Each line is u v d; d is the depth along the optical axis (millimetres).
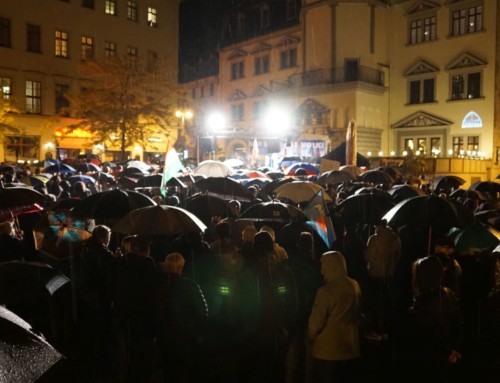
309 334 5328
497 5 34719
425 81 39062
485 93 35531
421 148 39031
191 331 5293
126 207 7863
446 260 6238
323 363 5246
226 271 6176
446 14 37500
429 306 5051
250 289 5496
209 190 10805
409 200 7617
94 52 43500
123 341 5910
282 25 45000
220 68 52188
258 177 16406
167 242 7797
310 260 6301
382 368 6219
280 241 7824
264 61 47312
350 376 6047
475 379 5938
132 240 5805
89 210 7773
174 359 5414
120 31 45156
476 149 36156
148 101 35750
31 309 4809
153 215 6676
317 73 40531
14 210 8281
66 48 41906
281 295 5512
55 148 41031
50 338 5016
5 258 6855
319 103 40250
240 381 5617
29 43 39750
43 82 40469
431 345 5043
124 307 5559
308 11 41312
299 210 8742
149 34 47281
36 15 39938
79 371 5523
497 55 34906
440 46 37938
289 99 43062
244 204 11039
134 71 34594
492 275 6594
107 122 33938
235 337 5625
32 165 33781
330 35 39625
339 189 13773
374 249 7582
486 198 13188
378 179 15422
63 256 7262
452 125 37281
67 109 38719
